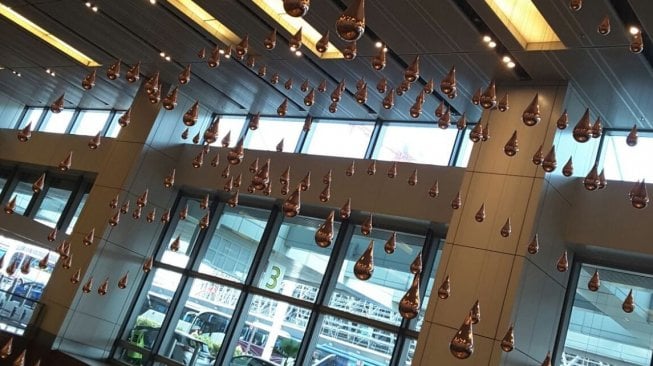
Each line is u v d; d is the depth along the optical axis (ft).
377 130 45.06
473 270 31.60
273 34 20.95
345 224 42.78
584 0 25.58
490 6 28.22
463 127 22.99
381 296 40.06
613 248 31.73
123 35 41.73
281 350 42.39
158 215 50.31
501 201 32.22
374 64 18.86
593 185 20.70
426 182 38.93
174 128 50.80
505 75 33.30
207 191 49.37
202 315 46.80
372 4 30.35
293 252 44.86
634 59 28.27
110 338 48.19
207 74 44.73
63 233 50.47
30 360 44.62
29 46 49.01
